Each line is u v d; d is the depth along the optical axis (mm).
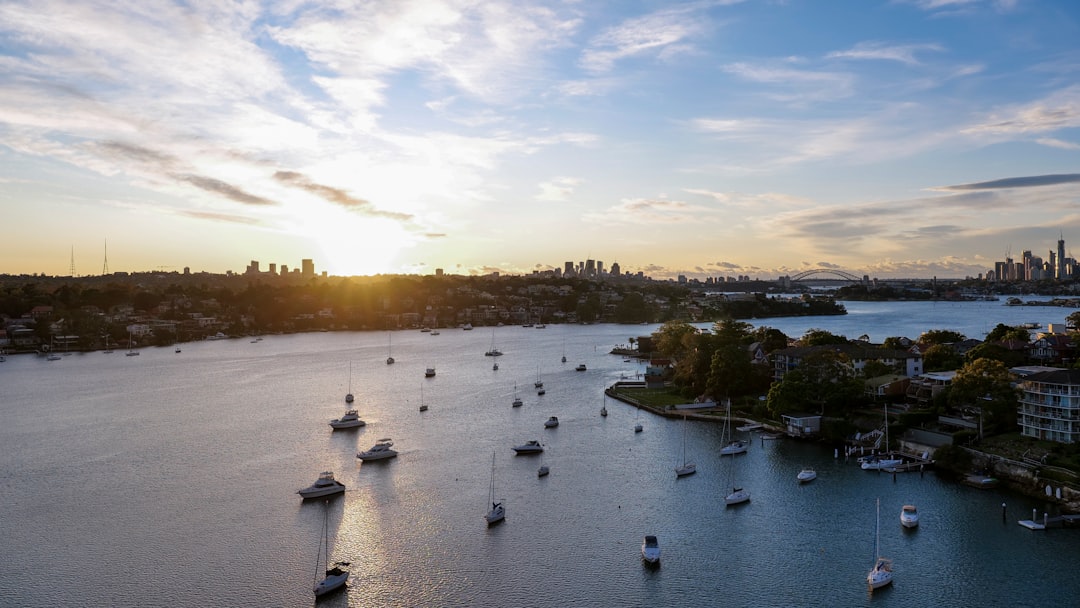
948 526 113625
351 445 167750
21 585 96875
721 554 105188
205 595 94000
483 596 93375
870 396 186875
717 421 192000
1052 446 136000
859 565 101312
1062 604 90188
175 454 159875
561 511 122750
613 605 91062
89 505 126688
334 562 103188
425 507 125000
